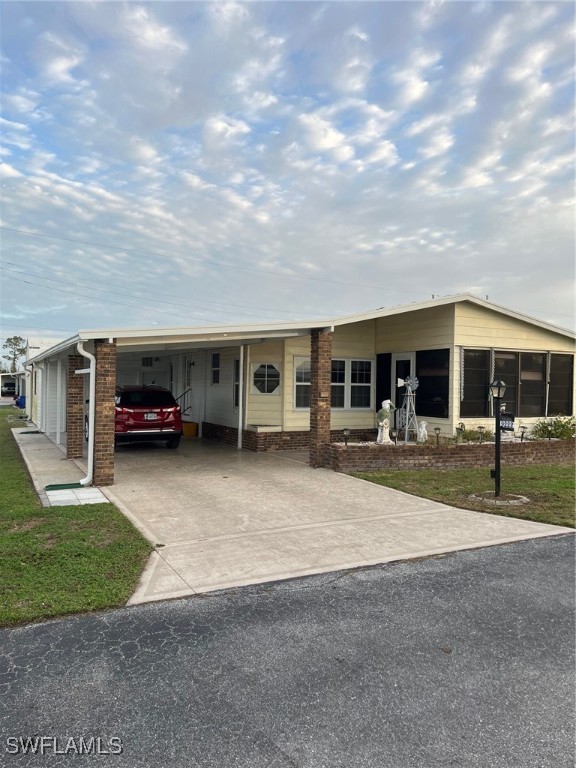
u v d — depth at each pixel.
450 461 11.73
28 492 9.11
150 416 14.04
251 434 14.52
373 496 8.96
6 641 4.00
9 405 44.59
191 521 7.38
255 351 14.84
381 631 4.21
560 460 12.98
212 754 2.82
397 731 3.01
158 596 4.84
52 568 5.43
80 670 3.60
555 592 5.02
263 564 5.70
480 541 6.57
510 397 14.13
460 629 4.26
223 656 3.80
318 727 3.04
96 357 9.72
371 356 15.69
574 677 3.59
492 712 3.19
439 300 12.84
